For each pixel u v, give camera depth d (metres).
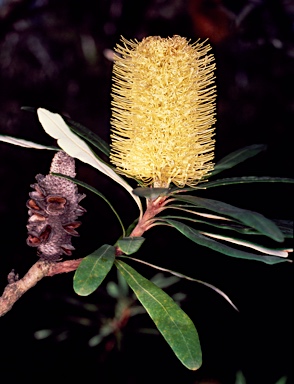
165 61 0.35
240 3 0.78
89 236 1.32
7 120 1.32
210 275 1.28
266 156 1.33
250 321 1.23
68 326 1.09
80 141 0.35
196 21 0.80
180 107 0.36
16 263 1.25
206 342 1.20
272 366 1.18
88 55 1.25
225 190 1.27
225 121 1.32
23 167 1.34
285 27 0.86
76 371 1.08
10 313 1.11
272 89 1.24
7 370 1.07
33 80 1.34
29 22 1.24
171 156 0.36
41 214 0.35
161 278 0.84
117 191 1.35
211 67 0.36
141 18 0.95
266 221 0.29
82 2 1.08
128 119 0.36
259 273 1.28
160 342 1.13
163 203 0.37
